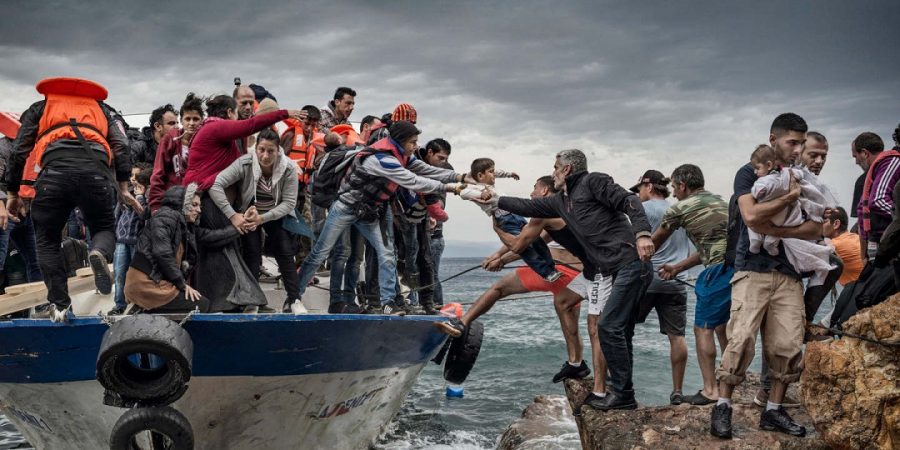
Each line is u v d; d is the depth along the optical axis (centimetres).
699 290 630
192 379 564
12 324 539
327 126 962
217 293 607
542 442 786
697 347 640
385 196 701
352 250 776
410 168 734
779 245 551
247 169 622
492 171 732
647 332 1623
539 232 677
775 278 552
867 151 672
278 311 757
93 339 540
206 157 619
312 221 870
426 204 797
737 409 621
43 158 577
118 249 721
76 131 582
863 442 512
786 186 531
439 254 1017
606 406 627
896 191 507
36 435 657
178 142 677
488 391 1179
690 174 632
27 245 830
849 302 595
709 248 621
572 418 876
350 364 632
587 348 1463
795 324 550
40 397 591
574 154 619
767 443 555
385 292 726
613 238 601
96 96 612
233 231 610
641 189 759
